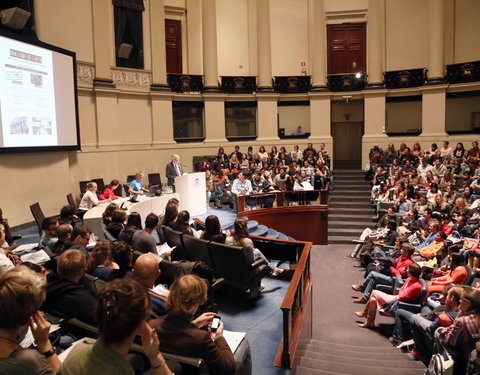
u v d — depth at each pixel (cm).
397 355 519
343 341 607
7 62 830
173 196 935
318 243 1199
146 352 167
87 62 1217
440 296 582
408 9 1673
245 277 471
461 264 604
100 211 739
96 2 1233
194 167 1521
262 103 1667
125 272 335
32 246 604
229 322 428
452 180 1131
